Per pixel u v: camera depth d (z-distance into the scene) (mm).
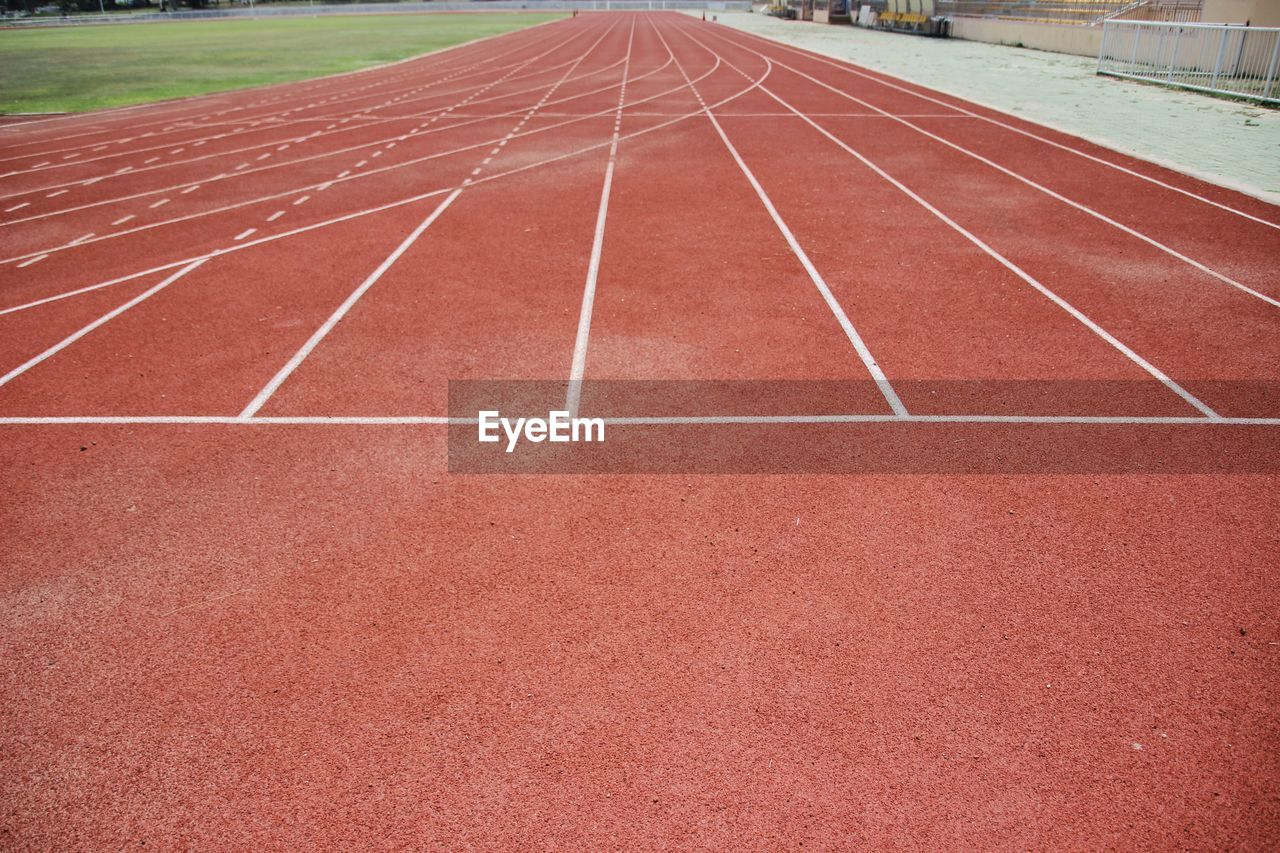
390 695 3322
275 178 12672
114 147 15852
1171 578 3891
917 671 3393
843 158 13195
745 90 21891
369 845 2734
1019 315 7016
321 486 4719
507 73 27922
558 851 2701
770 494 4570
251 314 7254
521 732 3145
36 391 5918
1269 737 3068
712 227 9586
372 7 101375
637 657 3488
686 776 2957
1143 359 6191
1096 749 3031
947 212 10086
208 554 4168
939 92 20297
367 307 7359
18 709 3285
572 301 7418
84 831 2801
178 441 5219
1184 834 2725
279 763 3037
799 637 3578
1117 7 26719
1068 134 14586
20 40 52000
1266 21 18531
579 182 11859
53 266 8734
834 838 2727
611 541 4211
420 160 13680
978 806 2826
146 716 3246
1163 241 8945
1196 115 15945
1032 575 3924
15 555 4180
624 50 36875
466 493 4633
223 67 31797
